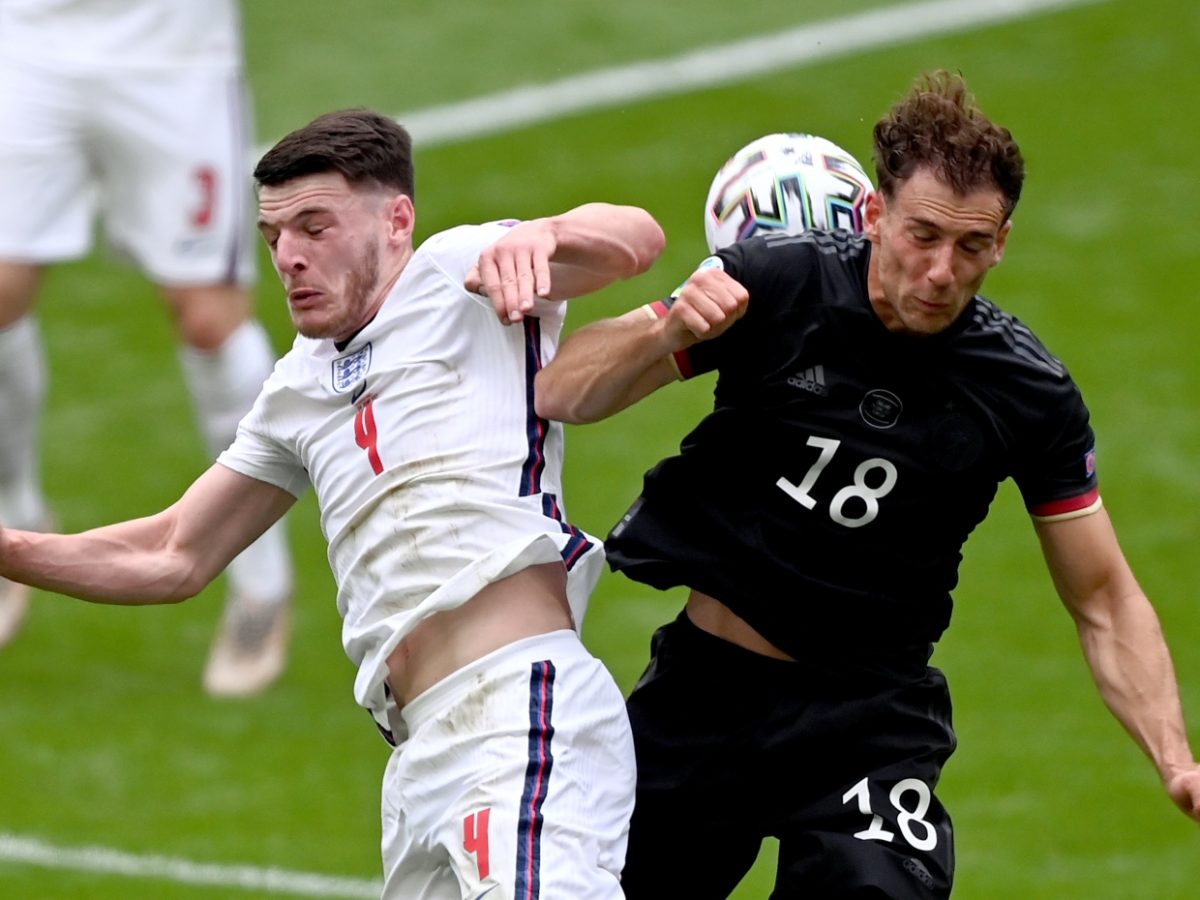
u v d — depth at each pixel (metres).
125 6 25.52
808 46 42.12
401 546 14.16
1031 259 35.97
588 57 42.25
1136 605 14.59
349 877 22.58
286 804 24.20
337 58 42.47
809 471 14.38
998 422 14.14
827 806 14.89
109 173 26.08
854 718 14.91
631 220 14.41
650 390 14.51
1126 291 35.12
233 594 27.03
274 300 36.03
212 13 25.94
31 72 25.45
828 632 14.77
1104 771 24.97
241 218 26.28
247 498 15.21
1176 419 32.19
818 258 14.16
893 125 13.59
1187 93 40.25
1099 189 37.72
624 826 14.27
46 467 31.89
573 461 31.55
